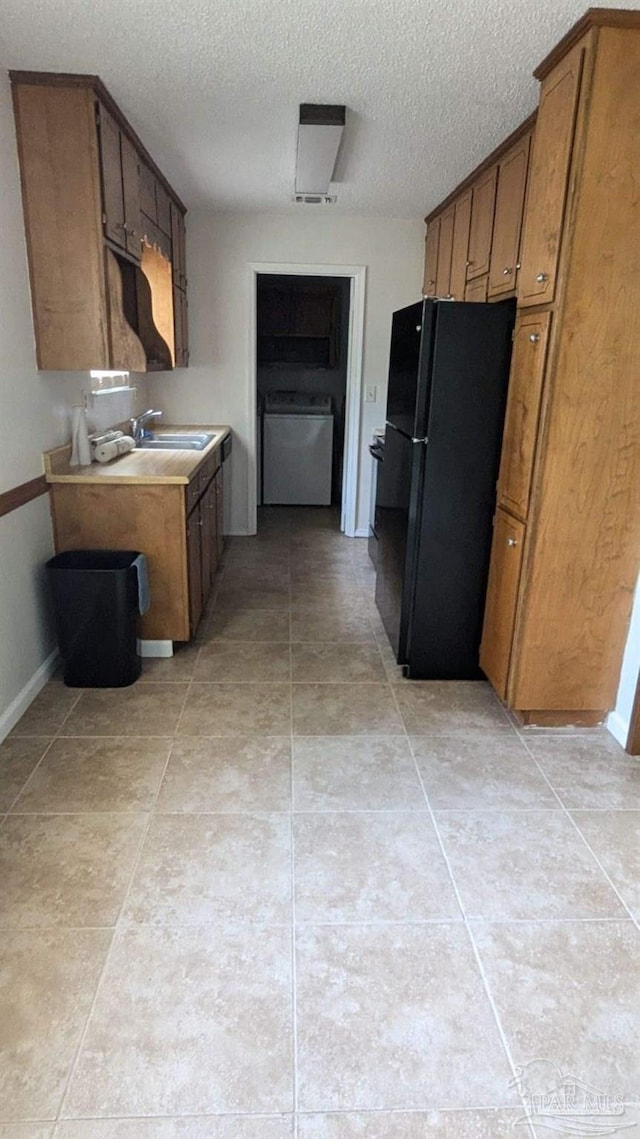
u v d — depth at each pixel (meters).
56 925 1.64
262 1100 1.27
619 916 1.72
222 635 3.44
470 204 3.55
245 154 3.28
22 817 2.02
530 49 2.13
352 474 5.25
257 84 2.45
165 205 3.79
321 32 2.05
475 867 1.88
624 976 1.56
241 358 4.93
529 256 2.36
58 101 2.44
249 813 2.07
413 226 4.71
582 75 1.95
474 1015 1.45
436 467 2.75
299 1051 1.36
